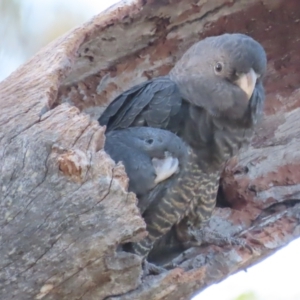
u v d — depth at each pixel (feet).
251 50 22.89
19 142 16.55
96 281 17.19
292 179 25.89
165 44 24.94
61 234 16.26
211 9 24.58
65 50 19.04
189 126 23.16
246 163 26.53
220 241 23.26
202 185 23.35
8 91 18.01
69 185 16.01
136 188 19.57
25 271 16.55
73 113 16.79
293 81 26.99
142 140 20.56
